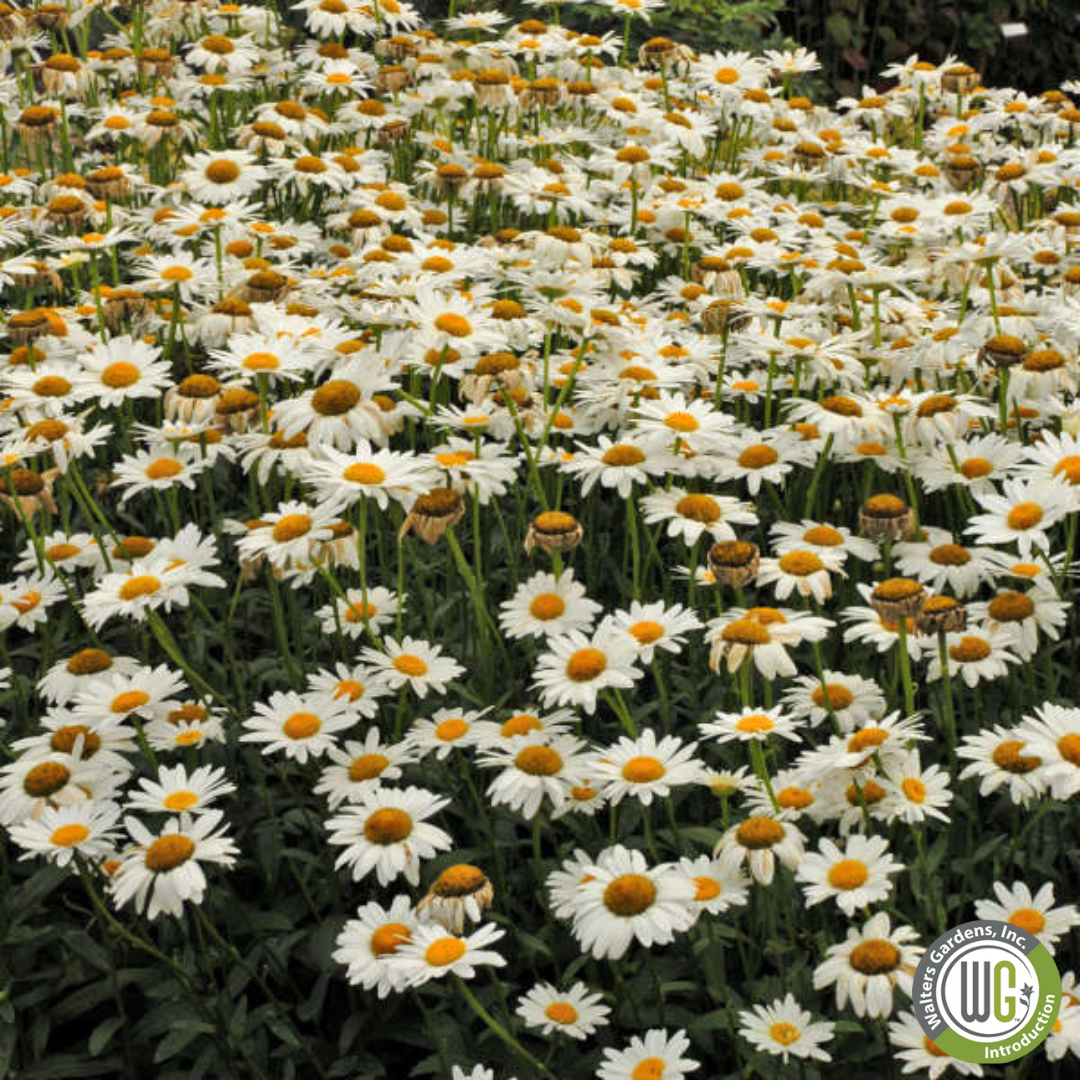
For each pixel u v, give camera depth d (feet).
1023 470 6.79
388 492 6.29
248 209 7.69
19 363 7.08
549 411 7.02
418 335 6.64
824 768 5.87
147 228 8.00
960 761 6.40
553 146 10.07
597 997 5.81
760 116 10.52
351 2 10.31
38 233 7.89
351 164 8.82
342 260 7.95
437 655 6.38
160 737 6.20
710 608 6.91
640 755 5.93
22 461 6.78
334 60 10.16
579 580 7.16
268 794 6.32
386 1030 6.09
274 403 7.10
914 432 6.66
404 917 5.73
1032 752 5.82
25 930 6.14
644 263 8.21
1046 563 6.43
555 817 6.02
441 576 7.10
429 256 7.07
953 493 7.20
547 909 6.09
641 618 6.20
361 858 5.85
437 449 6.59
